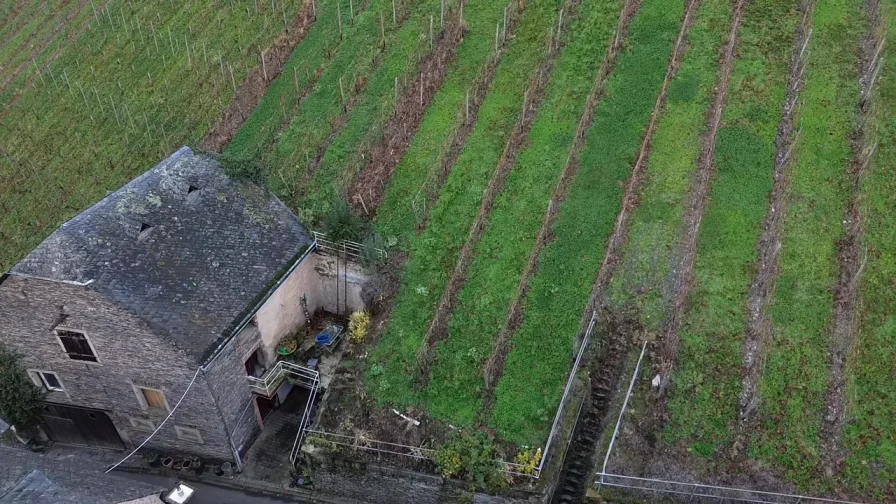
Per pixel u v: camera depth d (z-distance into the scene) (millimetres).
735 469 21781
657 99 31859
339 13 38406
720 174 28859
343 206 28094
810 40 33062
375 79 35969
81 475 20844
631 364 24406
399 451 23594
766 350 23859
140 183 25438
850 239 26406
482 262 27984
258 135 35250
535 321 25938
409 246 28891
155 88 39750
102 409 26172
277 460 26797
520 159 31062
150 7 44531
